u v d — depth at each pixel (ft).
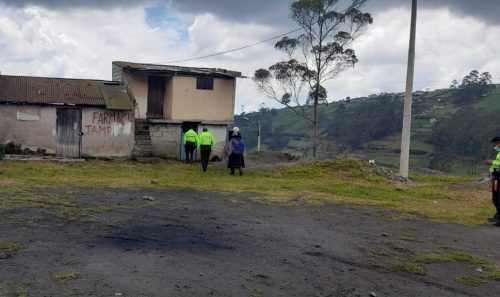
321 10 100.37
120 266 21.67
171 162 73.92
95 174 55.36
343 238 30.42
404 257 26.89
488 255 28.71
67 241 25.40
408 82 65.16
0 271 20.13
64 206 34.76
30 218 30.22
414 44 64.28
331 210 40.75
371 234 32.24
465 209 45.32
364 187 57.06
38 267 20.94
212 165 71.05
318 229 32.60
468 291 21.98
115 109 70.95
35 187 43.09
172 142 82.94
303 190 51.72
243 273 21.94
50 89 70.74
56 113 69.00
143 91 81.97
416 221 38.32
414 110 339.98
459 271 25.00
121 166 64.18
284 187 53.11
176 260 23.16
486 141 214.07
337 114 337.72
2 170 52.90
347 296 20.07
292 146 288.30
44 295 17.79
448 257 27.45
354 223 35.73
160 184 50.08
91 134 71.05
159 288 19.24
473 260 27.14
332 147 265.34
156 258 23.25
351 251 27.35
